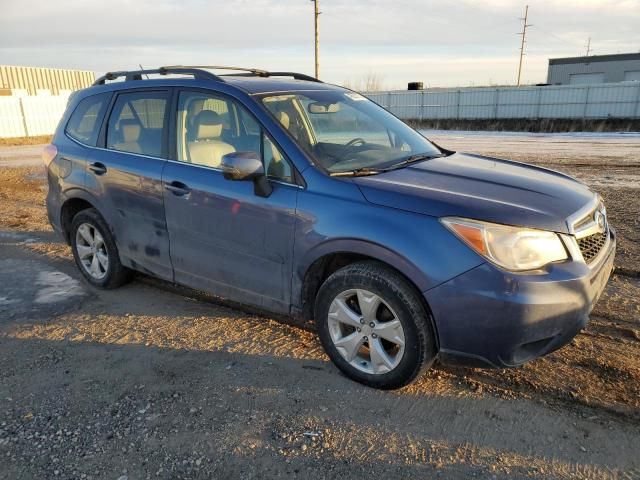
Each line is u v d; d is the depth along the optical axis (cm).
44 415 299
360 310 315
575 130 2806
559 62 4778
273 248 339
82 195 469
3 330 408
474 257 271
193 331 402
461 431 280
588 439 271
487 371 334
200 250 383
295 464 257
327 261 329
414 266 280
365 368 320
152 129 416
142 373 343
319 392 317
